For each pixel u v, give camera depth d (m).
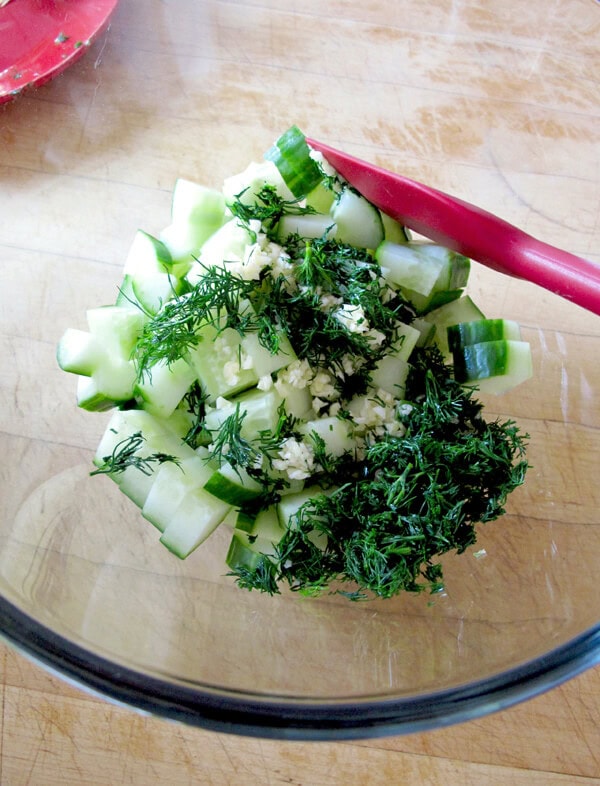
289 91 0.36
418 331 0.30
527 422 0.34
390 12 0.35
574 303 0.32
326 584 0.28
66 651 0.27
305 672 0.30
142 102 0.35
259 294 0.28
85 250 0.35
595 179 0.34
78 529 0.32
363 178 0.31
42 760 0.32
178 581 0.31
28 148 0.35
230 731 0.26
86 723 0.32
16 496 0.32
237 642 0.31
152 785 0.32
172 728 0.32
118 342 0.29
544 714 0.33
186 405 0.30
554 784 0.33
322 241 0.29
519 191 0.35
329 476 0.28
